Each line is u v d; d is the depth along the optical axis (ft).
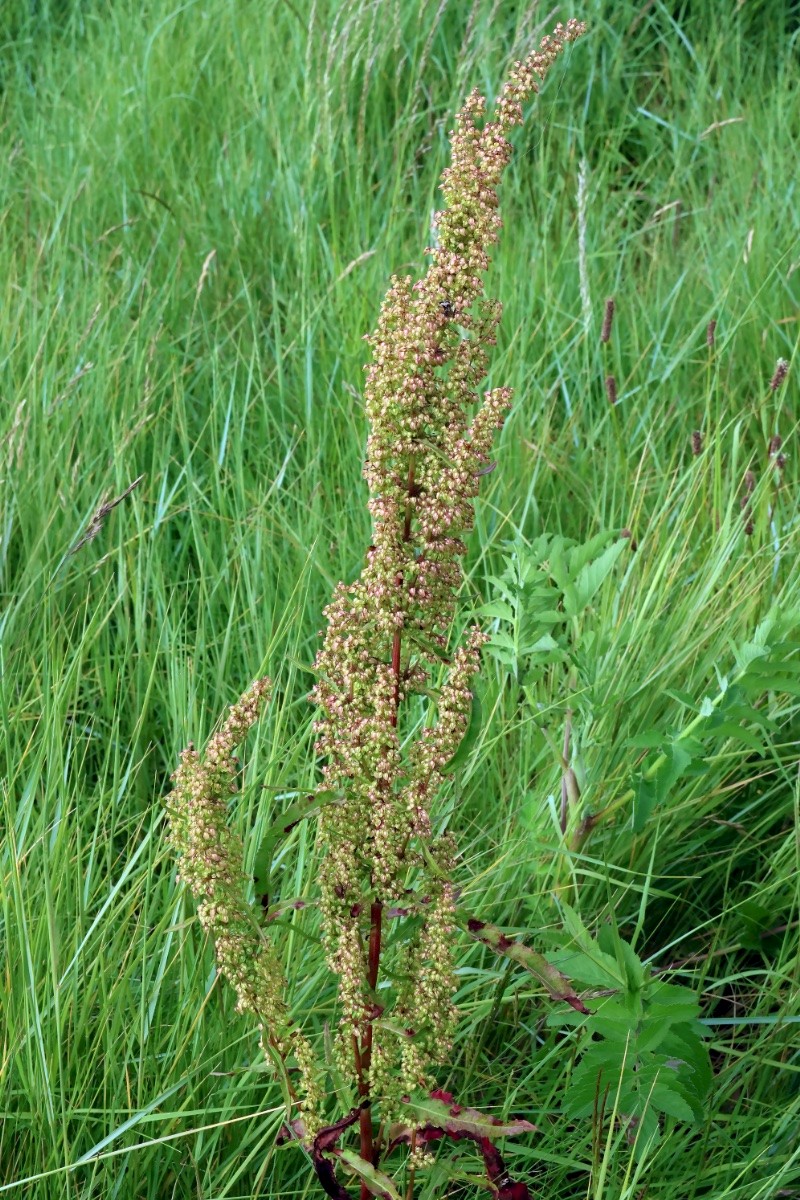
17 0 23.84
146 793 9.91
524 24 17.94
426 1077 5.95
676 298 14.88
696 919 9.30
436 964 5.85
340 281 14.55
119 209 17.11
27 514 12.01
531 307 14.11
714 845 9.71
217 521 12.14
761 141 17.74
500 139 5.34
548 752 9.50
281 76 19.39
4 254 15.83
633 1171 7.29
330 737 5.84
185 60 19.76
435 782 5.83
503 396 5.48
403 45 18.49
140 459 13.01
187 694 9.87
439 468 5.46
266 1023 5.92
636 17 20.08
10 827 7.91
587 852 9.00
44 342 13.09
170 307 15.10
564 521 12.34
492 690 9.84
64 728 9.25
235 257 15.74
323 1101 6.13
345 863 5.86
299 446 13.20
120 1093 7.39
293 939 8.05
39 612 10.85
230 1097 7.29
